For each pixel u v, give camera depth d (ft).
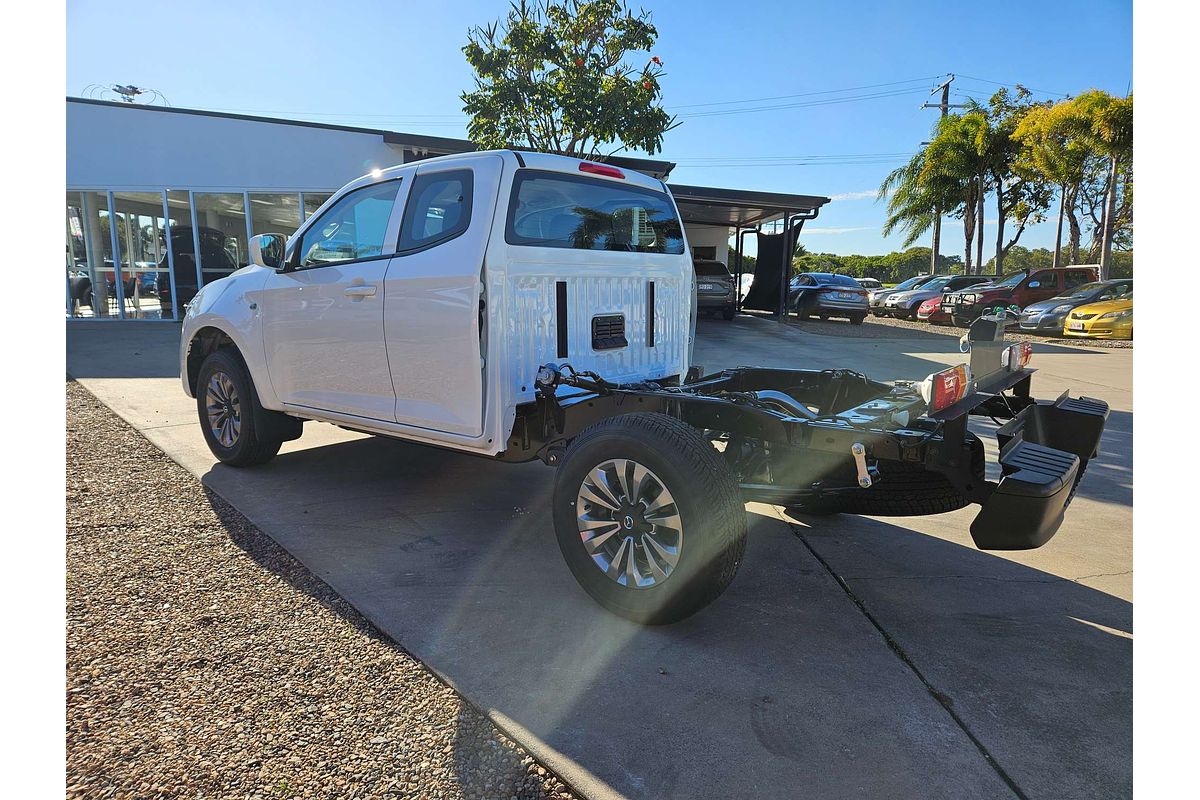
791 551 12.78
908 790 6.81
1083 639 9.75
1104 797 6.73
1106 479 17.22
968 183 97.50
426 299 11.71
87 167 50.78
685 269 15.17
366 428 13.42
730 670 8.82
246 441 15.92
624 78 28.48
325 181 50.96
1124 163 67.31
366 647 9.07
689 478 9.04
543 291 11.89
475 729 7.55
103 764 6.79
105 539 12.19
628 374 13.82
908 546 13.11
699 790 6.74
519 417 11.64
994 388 10.51
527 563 11.87
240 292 15.46
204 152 50.67
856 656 9.23
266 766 6.88
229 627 9.43
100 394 24.67
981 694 8.42
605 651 9.18
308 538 12.59
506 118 28.73
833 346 45.60
